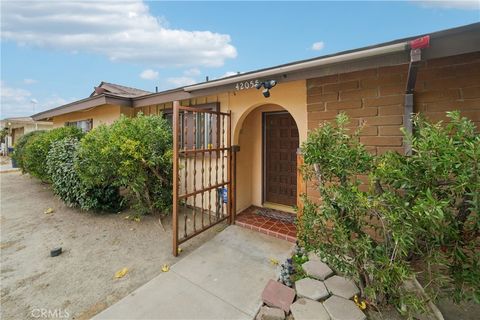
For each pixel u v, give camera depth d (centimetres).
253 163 560
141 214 508
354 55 247
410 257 206
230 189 457
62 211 538
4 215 512
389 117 294
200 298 250
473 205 155
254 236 406
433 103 266
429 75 268
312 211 230
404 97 285
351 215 202
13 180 941
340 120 231
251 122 552
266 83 329
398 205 171
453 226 170
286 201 533
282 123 534
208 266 314
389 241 189
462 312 221
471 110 247
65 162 535
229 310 233
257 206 555
